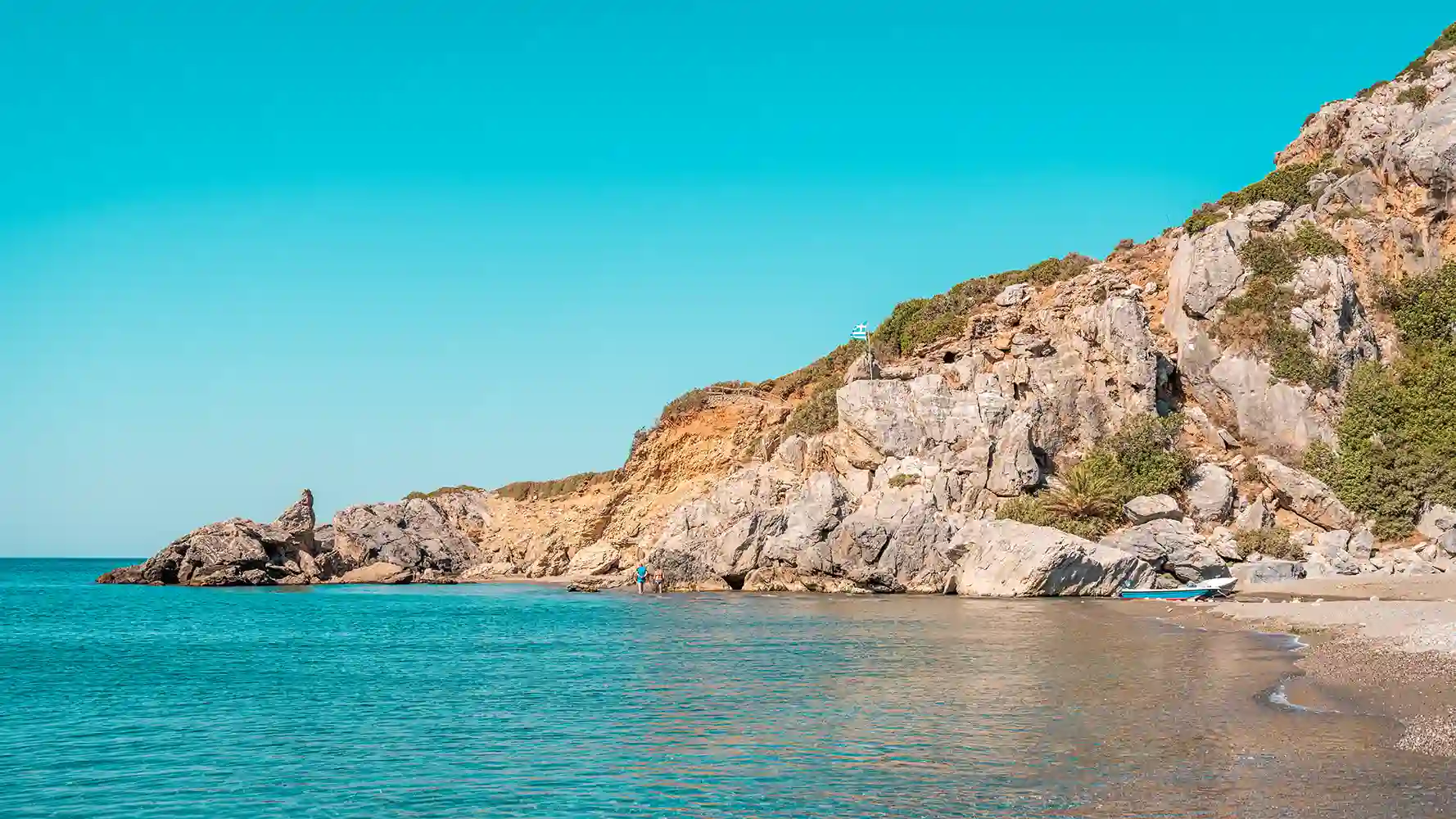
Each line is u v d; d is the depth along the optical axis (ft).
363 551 385.50
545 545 388.57
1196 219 289.53
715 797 63.67
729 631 162.50
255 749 81.30
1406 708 78.18
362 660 139.23
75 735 88.02
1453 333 242.37
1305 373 241.55
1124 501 233.76
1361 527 222.89
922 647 130.93
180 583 363.15
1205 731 74.38
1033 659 115.44
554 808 62.64
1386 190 265.54
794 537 251.60
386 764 75.00
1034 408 260.62
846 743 76.59
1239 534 226.58
